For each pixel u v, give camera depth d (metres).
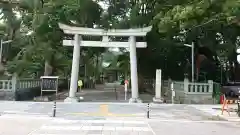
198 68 36.41
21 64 34.16
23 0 31.44
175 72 38.34
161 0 29.95
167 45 33.12
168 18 22.00
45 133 10.97
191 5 19.56
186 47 35.66
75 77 24.52
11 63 35.00
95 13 28.42
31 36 33.56
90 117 15.29
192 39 33.38
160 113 17.41
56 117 15.15
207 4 18.72
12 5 34.53
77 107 19.62
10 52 38.91
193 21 20.98
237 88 32.47
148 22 28.42
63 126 12.55
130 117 15.60
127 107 20.12
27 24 36.00
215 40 34.88
